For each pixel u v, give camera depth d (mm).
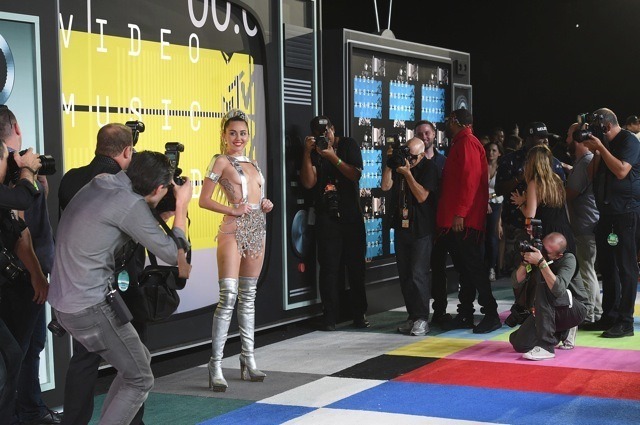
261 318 7941
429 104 10180
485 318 8047
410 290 7992
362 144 8938
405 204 7906
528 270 6961
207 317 7281
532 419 5250
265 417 5422
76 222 4355
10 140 5031
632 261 7656
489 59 15898
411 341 7691
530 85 15734
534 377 6285
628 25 15094
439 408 5520
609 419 5230
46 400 5598
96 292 4336
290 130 8266
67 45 6133
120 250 4543
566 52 15484
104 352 4406
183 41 7066
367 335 8031
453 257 8203
